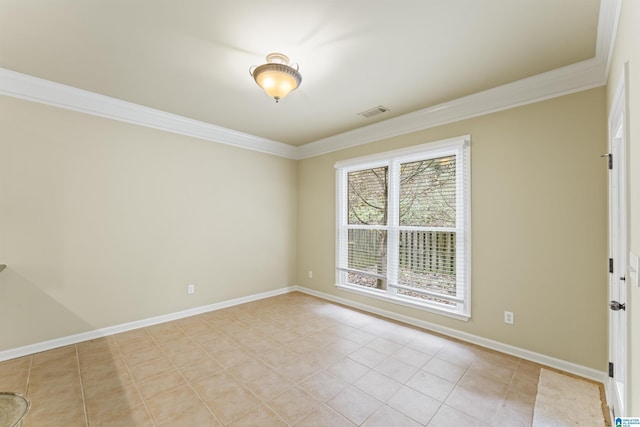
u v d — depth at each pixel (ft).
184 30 6.25
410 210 11.35
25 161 8.59
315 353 8.70
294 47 6.83
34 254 8.73
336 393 6.75
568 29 6.09
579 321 7.55
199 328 10.66
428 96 9.43
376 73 8.00
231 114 11.13
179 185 11.80
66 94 9.05
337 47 6.82
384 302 11.99
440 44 6.68
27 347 8.57
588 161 7.46
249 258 14.08
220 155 13.06
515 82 8.36
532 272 8.32
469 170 9.56
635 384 3.83
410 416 5.97
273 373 7.59
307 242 15.60
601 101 7.28
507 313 8.76
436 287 10.50
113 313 10.16
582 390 6.84
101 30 6.26
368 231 12.87
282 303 13.79
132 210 10.61
